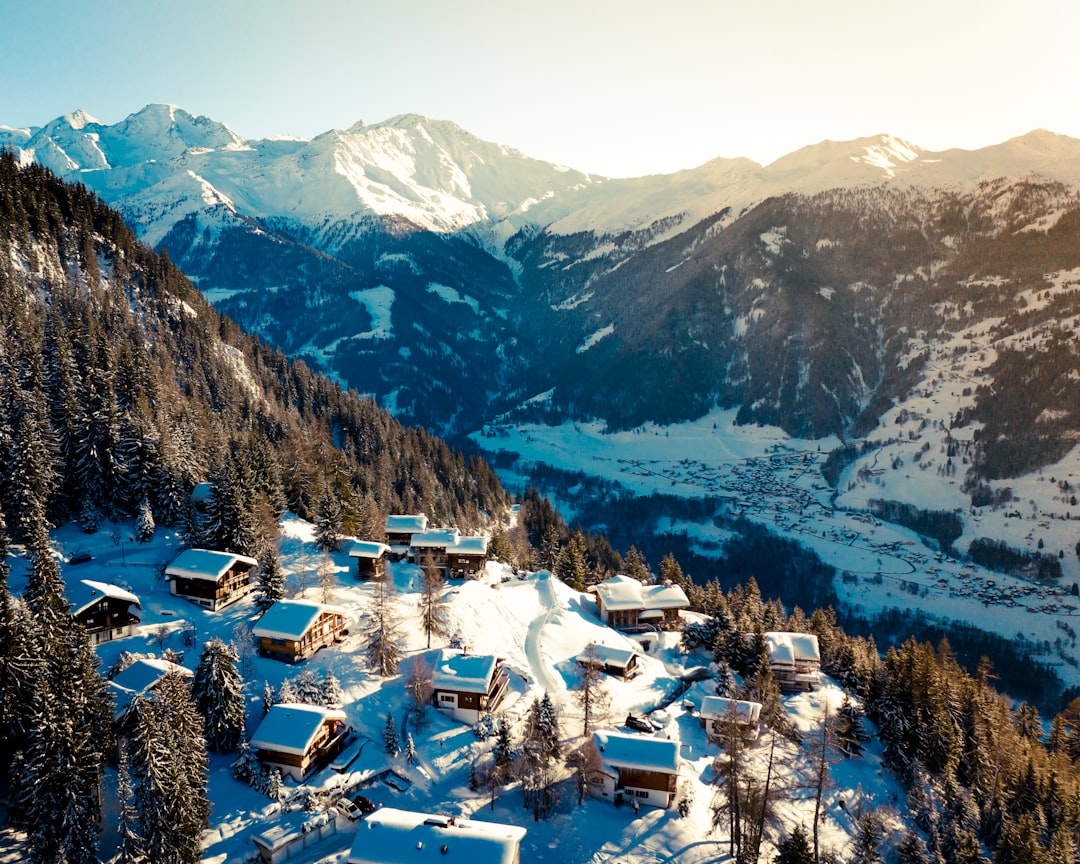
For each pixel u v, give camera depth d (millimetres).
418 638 93438
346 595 100625
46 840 49625
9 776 55969
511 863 51656
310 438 157875
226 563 91188
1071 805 80438
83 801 51031
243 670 77562
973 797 84500
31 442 92938
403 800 65688
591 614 121625
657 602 120062
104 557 96188
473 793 68312
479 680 78625
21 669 56344
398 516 128500
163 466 109250
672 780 70438
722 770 69000
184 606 88750
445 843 52719
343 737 70562
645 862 62906
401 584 110062
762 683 93812
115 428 106250
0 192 156125
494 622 104562
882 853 74188
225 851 56312
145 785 51094
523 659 96750
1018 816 81312
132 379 121625
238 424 155000
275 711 67500
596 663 92312
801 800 78562
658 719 88875
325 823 59719
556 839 64312
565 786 71375
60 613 64438
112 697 60062
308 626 81750
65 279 156375
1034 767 85000
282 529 118875
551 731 71625
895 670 98062
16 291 133625
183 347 169750
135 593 88750
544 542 153750
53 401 106000
